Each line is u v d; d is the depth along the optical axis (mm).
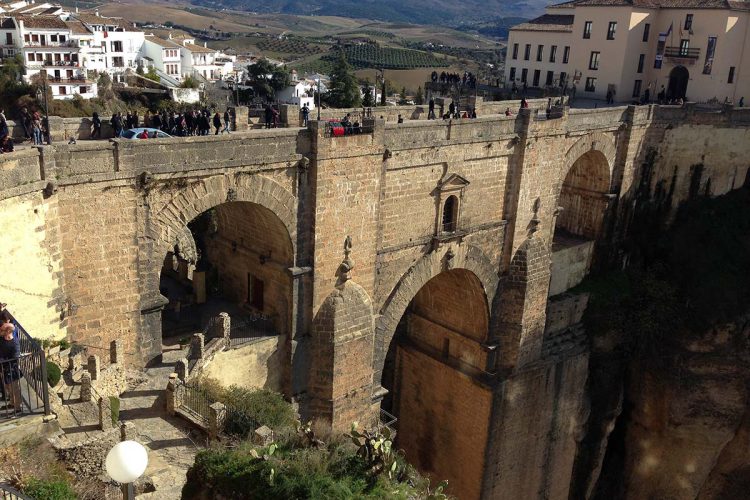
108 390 25781
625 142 49000
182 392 26047
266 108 38906
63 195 23875
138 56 124188
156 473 22266
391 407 50969
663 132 51250
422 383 47812
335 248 32375
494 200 40250
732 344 49281
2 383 19578
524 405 45531
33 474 18516
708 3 62250
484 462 44438
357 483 19594
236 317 34094
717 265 50688
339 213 32000
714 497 53156
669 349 49688
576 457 51531
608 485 54094
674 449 51156
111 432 22094
